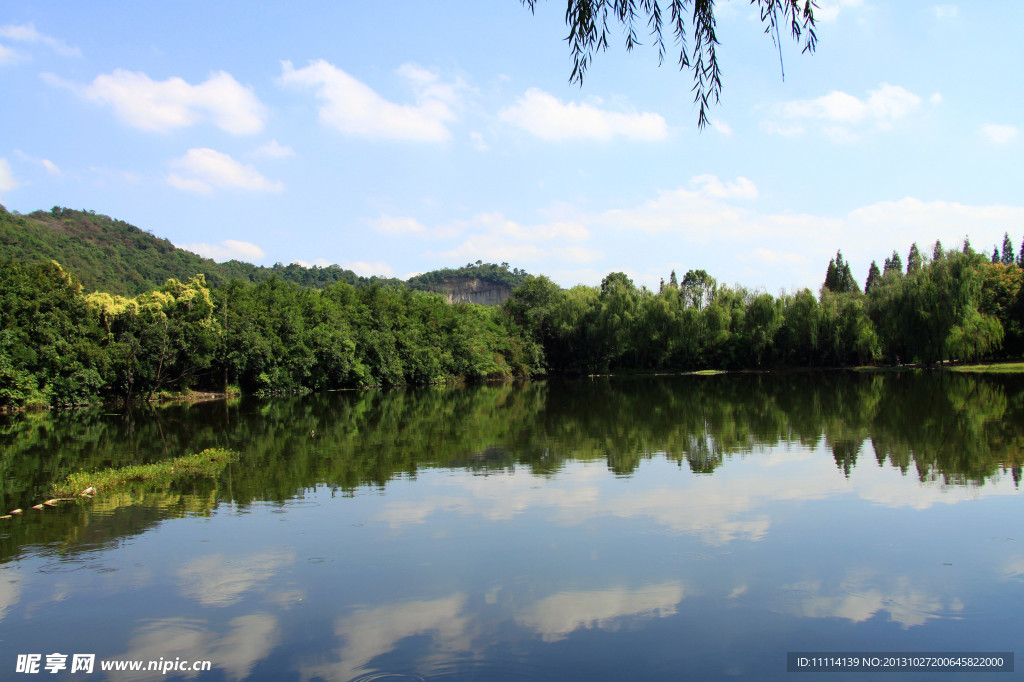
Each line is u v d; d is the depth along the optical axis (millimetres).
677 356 83250
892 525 12398
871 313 74875
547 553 11133
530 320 88938
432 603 9172
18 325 41625
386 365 66875
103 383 43844
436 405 43000
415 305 77125
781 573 10070
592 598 9250
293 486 16688
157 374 47438
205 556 11266
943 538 11578
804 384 53625
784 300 80438
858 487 15438
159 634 8391
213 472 18734
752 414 31875
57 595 9680
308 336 59125
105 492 16234
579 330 85688
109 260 109688
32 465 20891
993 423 25469
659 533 12133
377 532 12500
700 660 7520
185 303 49344
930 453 19562
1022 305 67312
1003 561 10414
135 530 12867
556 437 25266
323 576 10250
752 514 13320
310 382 60281
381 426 30312
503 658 7609
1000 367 60406
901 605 8891
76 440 26922
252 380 54562
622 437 24828
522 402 43812
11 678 7387
